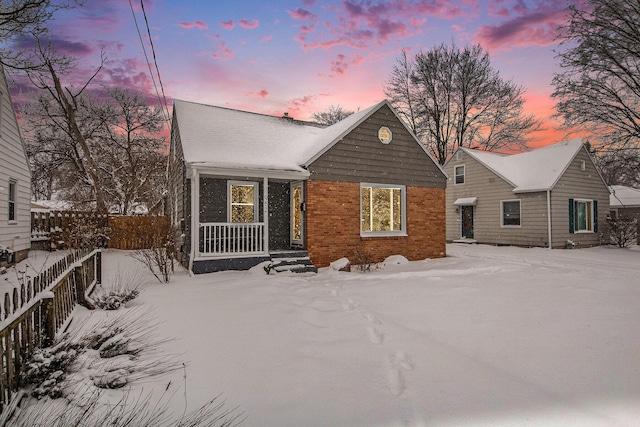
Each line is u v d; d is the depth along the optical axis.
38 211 14.35
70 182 28.02
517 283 8.29
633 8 15.98
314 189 11.02
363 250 11.52
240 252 9.69
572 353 4.02
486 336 4.59
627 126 18.30
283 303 5.86
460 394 3.02
